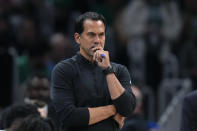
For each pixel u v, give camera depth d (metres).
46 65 24.16
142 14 26.55
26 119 11.38
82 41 10.83
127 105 10.71
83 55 10.96
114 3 28.23
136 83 20.81
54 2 28.27
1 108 21.20
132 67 25.94
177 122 21.23
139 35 26.41
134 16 26.69
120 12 27.73
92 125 10.80
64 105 10.76
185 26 28.02
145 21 26.48
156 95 22.55
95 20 10.77
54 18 28.09
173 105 21.20
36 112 13.05
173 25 26.80
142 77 25.41
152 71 25.67
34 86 15.38
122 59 26.39
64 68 10.91
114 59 26.06
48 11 27.80
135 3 26.70
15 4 27.14
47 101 15.36
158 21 26.48
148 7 26.62
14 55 21.28
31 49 25.48
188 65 26.64
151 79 25.53
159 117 22.06
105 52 10.70
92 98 10.79
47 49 25.75
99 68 10.96
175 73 25.41
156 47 26.06
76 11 28.55
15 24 26.14
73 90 10.87
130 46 26.41
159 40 26.25
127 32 26.70
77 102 10.87
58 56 24.69
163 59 25.91
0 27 25.56
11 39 25.75
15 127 12.77
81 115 10.65
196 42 27.47
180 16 28.16
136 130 16.58
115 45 26.50
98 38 10.75
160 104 22.28
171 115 20.89
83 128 10.83
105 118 10.73
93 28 10.72
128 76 11.29
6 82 21.20
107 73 10.66
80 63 10.95
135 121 16.70
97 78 10.88
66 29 28.17
